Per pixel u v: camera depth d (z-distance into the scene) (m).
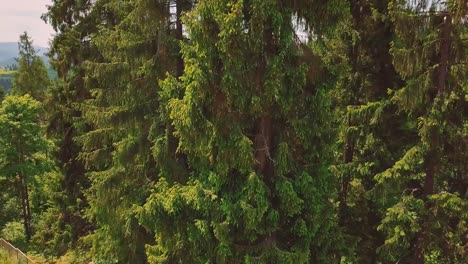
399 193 11.65
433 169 10.68
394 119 11.73
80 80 18.64
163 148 11.01
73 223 19.33
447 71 9.85
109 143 14.05
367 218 12.52
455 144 10.34
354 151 13.24
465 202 9.84
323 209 9.48
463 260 10.61
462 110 10.31
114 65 11.91
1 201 28.72
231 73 8.12
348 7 8.33
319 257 9.70
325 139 9.19
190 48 8.77
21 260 18.33
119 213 12.68
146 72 11.34
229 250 8.91
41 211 28.05
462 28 9.63
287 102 8.57
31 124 26.33
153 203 9.10
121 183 12.70
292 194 8.66
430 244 10.55
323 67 8.83
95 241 14.71
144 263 13.23
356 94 13.00
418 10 9.72
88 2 19.14
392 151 12.07
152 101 11.95
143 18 10.85
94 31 18.39
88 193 15.66
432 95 10.29
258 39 7.95
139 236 12.35
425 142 10.01
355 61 12.71
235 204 8.76
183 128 8.38
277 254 8.88
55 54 20.03
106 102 12.90
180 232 9.37
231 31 7.62
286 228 9.55
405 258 11.48
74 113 18.81
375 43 12.29
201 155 8.97
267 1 7.64
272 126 9.30
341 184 12.59
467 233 10.50
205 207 8.80
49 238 20.12
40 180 27.25
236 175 9.11
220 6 7.85
